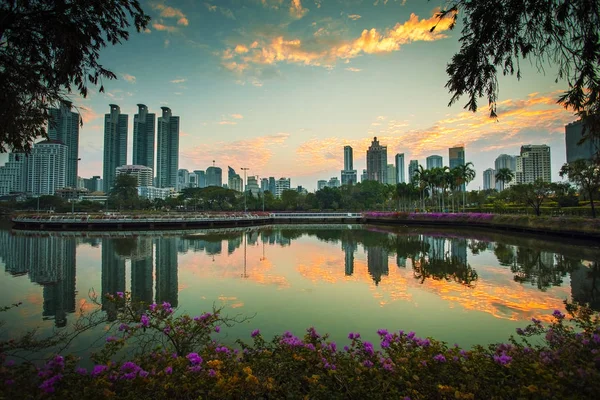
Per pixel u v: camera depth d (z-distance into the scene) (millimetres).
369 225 53875
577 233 29406
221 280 13648
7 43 5480
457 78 5031
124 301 5664
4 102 5578
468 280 13625
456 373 3645
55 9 5000
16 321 8688
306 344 4391
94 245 25188
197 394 3322
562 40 4387
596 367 3545
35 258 19125
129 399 3219
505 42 4633
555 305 10258
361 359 4238
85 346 6996
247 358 4320
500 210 55094
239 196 101312
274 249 23641
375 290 11977
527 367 3564
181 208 104625
